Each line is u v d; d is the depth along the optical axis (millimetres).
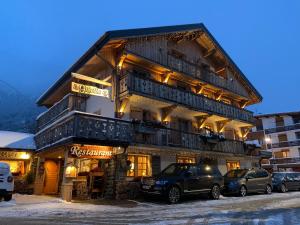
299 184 21453
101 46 15016
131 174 15492
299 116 46594
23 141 19312
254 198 15031
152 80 16656
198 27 20844
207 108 20219
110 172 14453
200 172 13930
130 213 9398
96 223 7473
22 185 18375
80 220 7926
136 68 17438
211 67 23953
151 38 17891
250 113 25156
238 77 25297
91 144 12805
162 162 17062
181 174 13016
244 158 23984
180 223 7613
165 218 8438
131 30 15938
